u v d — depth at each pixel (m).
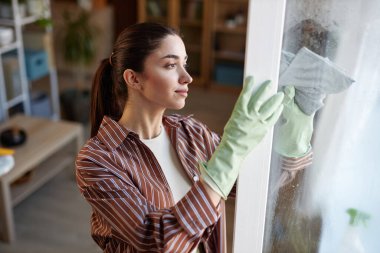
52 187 3.20
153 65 0.97
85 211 2.96
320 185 0.87
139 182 1.02
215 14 5.11
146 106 1.06
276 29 0.73
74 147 3.51
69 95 4.21
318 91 0.80
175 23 5.30
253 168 0.82
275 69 0.75
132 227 0.91
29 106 3.87
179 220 0.86
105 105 1.17
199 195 0.85
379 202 0.87
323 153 0.85
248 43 0.75
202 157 1.16
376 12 0.75
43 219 2.87
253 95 0.78
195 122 1.21
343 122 0.83
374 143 0.83
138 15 5.40
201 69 5.27
